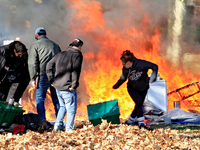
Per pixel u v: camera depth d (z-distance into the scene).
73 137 15.77
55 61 17.92
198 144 14.62
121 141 15.10
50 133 17.09
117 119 19.61
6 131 17.88
